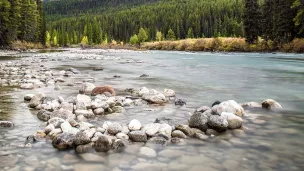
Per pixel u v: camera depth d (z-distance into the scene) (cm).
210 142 627
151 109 923
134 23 17225
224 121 698
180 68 2398
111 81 1612
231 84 1505
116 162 521
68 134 602
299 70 2180
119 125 675
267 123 768
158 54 5034
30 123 757
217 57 3897
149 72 2100
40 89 1294
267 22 5469
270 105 946
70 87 1372
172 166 505
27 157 538
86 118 812
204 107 863
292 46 4691
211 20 15275
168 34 13675
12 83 1450
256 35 5541
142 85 1465
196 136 661
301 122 777
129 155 553
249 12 5569
